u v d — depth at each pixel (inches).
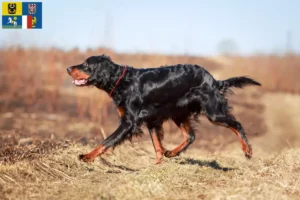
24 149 304.8
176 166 274.2
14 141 382.6
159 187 229.6
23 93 745.6
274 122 740.7
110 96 290.7
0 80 771.4
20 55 756.6
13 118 590.9
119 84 285.6
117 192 221.6
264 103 1023.0
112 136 275.9
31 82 743.1
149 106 289.4
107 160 317.1
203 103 296.2
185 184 245.6
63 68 730.2
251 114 811.4
